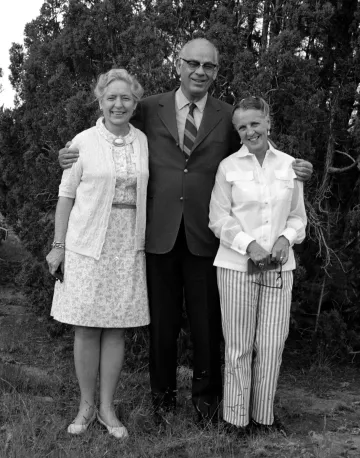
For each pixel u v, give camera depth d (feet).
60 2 19.25
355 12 16.53
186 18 16.72
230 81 16.17
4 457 11.01
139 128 12.69
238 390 12.16
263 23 16.92
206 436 12.00
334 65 17.33
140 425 12.74
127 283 11.97
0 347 18.26
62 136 16.20
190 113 12.34
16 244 29.58
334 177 17.67
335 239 17.80
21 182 19.76
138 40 15.60
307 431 13.03
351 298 17.65
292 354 18.26
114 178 11.69
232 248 11.69
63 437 12.01
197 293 12.47
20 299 23.54
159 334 12.61
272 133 15.55
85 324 11.76
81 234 11.78
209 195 12.23
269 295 11.87
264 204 11.69
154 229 12.18
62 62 17.42
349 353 17.56
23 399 13.53
